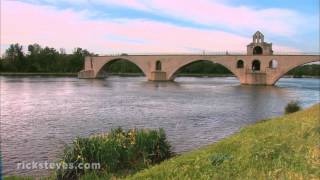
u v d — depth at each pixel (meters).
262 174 12.84
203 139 35.47
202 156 16.47
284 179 12.27
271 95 100.50
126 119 49.59
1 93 92.94
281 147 17.25
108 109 61.00
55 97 83.56
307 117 31.19
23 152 28.30
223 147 19.12
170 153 20.05
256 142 19.08
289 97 94.31
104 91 106.00
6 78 185.25
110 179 15.04
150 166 16.58
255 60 168.88
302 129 22.38
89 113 55.44
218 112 59.97
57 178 16.48
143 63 199.38
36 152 28.33
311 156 15.16
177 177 13.29
